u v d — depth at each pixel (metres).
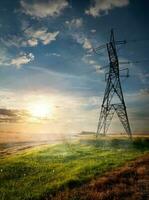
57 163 35.66
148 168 25.97
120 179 22.70
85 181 23.80
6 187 25.23
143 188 19.58
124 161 32.56
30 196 21.45
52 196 20.86
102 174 25.64
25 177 28.88
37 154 46.59
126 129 55.53
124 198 17.73
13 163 37.44
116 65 55.56
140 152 41.56
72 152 46.06
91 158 37.69
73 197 19.36
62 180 25.00
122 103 56.47
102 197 18.50
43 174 29.39
